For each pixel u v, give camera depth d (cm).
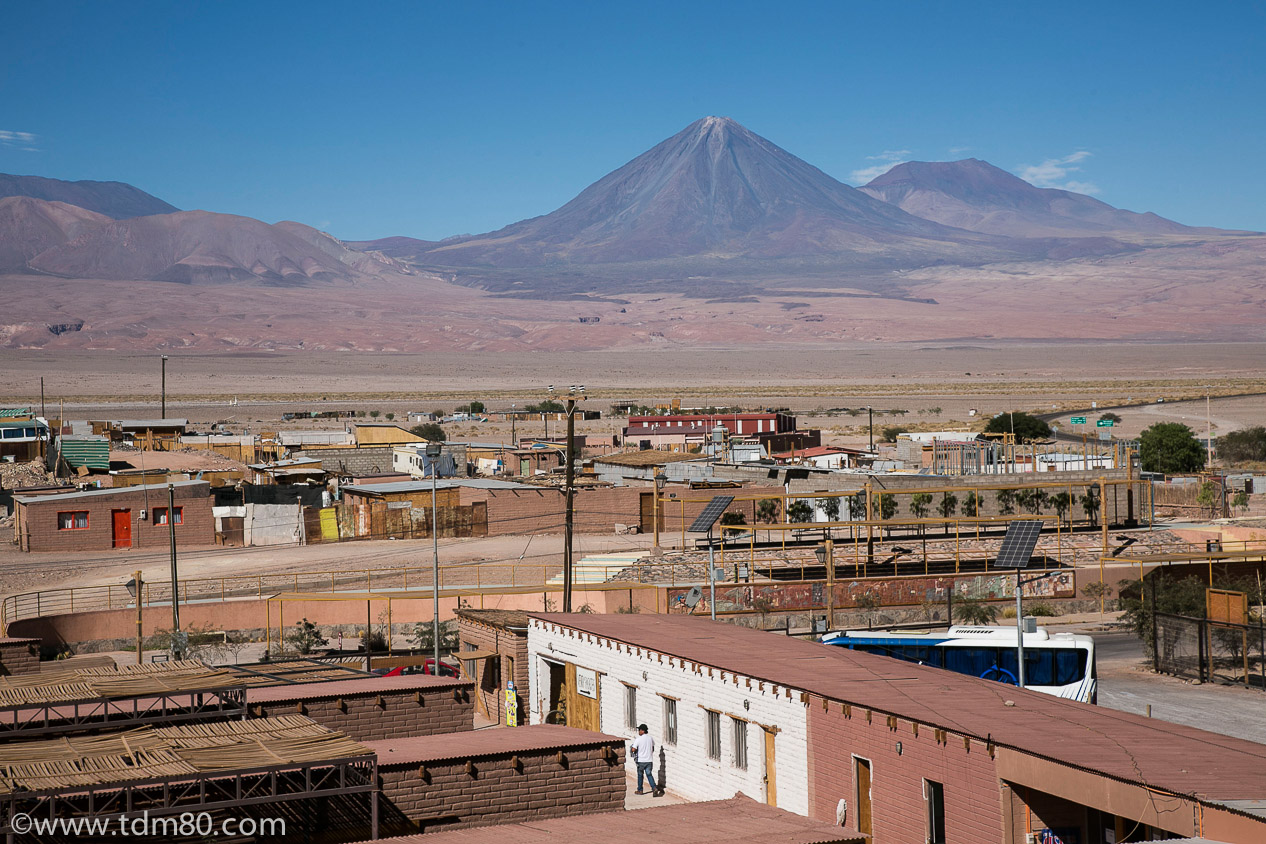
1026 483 6431
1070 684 3141
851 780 2219
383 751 2364
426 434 15775
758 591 5297
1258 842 1455
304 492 7775
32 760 2075
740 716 2569
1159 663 4319
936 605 5456
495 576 6238
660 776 2883
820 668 2623
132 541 7369
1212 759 1764
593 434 15225
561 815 2412
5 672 3503
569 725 3369
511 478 9562
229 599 5581
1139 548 6106
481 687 3828
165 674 2809
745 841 1712
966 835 1931
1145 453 10988
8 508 8700
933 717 2070
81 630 5100
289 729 2325
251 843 2091
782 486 7925
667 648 2934
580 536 7662
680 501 7331
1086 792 1702
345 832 2189
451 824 2294
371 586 6019
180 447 11956
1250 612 4925
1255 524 6850
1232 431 15162
